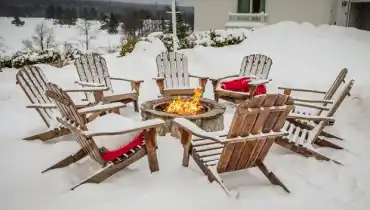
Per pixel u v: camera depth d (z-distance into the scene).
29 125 4.21
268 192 2.66
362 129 4.25
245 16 12.05
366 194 2.69
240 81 5.03
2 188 2.64
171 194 2.57
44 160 3.17
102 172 2.69
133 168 3.01
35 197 2.52
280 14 11.95
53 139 3.76
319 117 3.27
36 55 9.08
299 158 3.31
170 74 5.32
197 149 2.94
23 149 3.41
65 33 17.66
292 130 3.64
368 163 3.25
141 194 2.56
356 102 4.95
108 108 3.12
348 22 11.43
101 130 2.59
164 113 3.79
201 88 4.88
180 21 10.41
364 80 5.70
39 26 16.50
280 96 2.35
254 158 2.79
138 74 6.59
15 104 5.13
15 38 15.66
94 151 2.71
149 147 2.86
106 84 5.05
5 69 8.19
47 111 3.94
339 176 2.97
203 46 8.79
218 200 2.50
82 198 2.50
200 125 3.66
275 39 8.30
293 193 2.66
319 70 6.41
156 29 16.11
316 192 2.70
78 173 2.94
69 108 2.61
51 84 2.60
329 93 4.07
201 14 12.91
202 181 2.76
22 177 2.82
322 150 3.55
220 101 5.65
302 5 11.59
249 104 2.28
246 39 8.77
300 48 7.66
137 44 8.21
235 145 2.53
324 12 11.41
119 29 18.16
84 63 4.99
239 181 2.84
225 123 4.35
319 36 8.30
